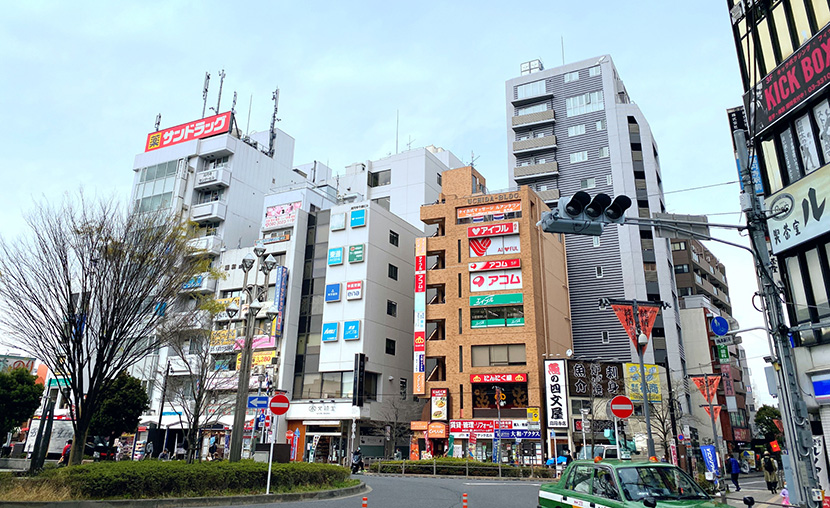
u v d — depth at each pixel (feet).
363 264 158.81
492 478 99.04
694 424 160.76
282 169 221.25
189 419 81.51
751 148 64.90
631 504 27.04
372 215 164.76
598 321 171.32
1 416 117.80
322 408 149.18
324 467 66.44
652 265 176.14
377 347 156.35
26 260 55.11
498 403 132.57
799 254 60.29
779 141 63.82
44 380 160.86
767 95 64.69
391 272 169.07
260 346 160.56
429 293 163.12
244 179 201.98
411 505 52.37
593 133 194.90
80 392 57.11
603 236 180.45
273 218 180.04
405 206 204.85
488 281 147.64
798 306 60.08
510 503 55.31
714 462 80.02
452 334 146.51
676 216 45.27
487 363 141.08
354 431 144.46
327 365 154.10
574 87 203.62
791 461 37.17
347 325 154.71
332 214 168.96
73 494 42.11
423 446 138.72
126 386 138.92
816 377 56.85
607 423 130.11
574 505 31.42
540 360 139.64
